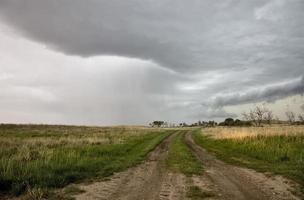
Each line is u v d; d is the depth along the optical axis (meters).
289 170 15.66
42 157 16.47
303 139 26.59
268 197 10.29
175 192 10.91
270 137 30.03
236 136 34.19
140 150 27.05
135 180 13.20
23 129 63.25
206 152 26.61
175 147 30.66
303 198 10.21
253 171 15.95
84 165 15.63
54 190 10.98
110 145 27.59
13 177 11.55
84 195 10.34
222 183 12.62
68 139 30.70
